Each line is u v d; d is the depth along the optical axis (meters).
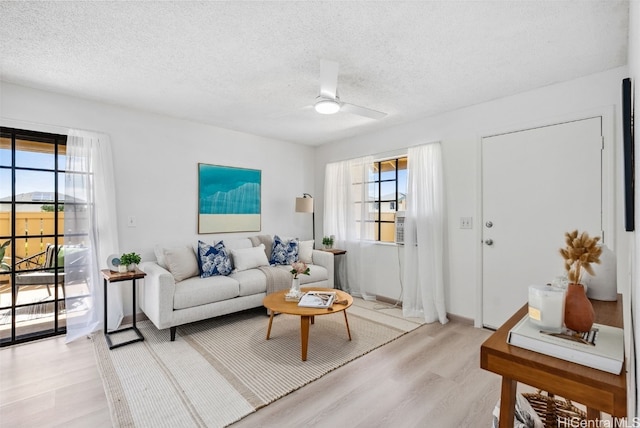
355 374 2.30
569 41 2.06
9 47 2.13
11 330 2.80
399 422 1.78
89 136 3.08
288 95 3.02
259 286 3.46
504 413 1.00
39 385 2.12
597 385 0.82
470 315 3.30
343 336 2.98
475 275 3.25
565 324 1.06
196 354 2.59
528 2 1.68
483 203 3.19
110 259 2.99
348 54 2.23
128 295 3.36
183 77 2.62
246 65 2.41
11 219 2.80
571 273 1.12
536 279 2.85
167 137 3.66
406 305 3.67
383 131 4.16
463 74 2.55
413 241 3.68
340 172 4.72
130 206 3.39
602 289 1.53
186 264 3.34
